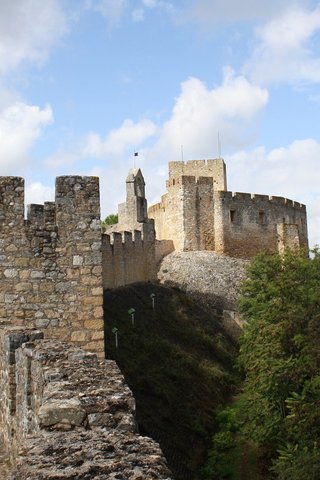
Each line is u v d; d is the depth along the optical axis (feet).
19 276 45.11
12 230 45.50
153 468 14.51
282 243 239.09
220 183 239.30
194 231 220.23
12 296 44.83
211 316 186.91
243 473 88.43
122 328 128.98
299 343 77.10
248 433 88.63
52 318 45.16
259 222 236.43
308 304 85.25
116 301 147.64
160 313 159.74
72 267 46.01
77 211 46.70
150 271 193.06
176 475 81.46
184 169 241.55
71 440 16.51
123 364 107.14
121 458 15.06
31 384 28.78
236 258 225.15
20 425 30.60
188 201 220.64
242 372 149.59
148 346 126.21
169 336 146.20
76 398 19.99
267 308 91.40
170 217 225.56
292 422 68.64
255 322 99.60
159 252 217.56
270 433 81.00
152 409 96.63
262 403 81.56
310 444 66.39
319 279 92.38
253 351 92.17
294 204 258.57
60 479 13.67
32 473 13.93
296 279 91.66
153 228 197.98
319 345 76.89
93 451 15.44
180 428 97.71
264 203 239.30
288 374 76.02
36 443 16.26
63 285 45.70
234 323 189.16
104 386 21.84
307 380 75.31
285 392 77.46
